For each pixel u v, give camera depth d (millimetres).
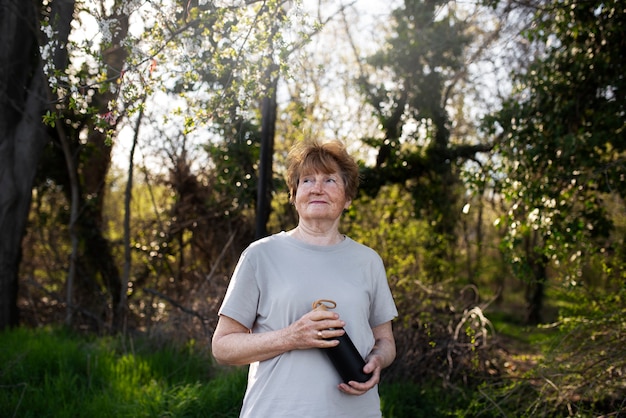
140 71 2979
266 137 5324
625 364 3469
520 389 3859
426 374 4957
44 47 2922
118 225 9320
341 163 2111
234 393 4125
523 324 10125
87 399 4035
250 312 1982
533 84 5184
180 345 5465
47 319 7191
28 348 4895
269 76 3379
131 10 2971
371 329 2131
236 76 3217
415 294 5367
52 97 5754
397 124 7414
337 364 1880
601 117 4781
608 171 4602
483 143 8094
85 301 7230
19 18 5965
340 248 2064
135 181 8305
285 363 1900
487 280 11984
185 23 3070
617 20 4723
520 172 4918
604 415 3354
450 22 6938
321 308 1887
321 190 2037
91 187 7645
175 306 6129
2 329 6512
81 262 7391
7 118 6445
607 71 4871
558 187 4789
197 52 3039
